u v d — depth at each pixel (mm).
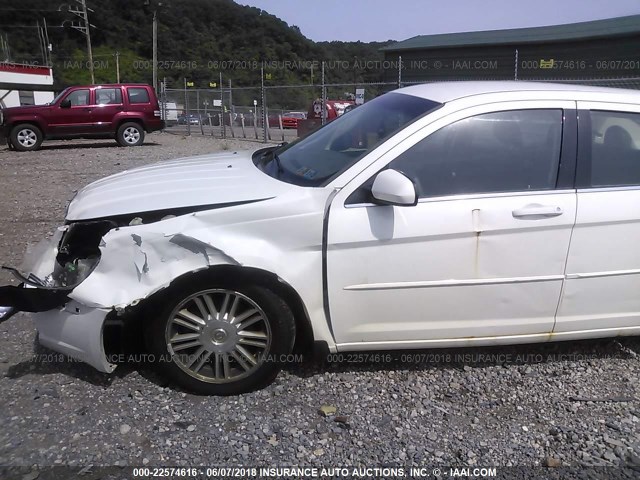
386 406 3209
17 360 3549
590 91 3582
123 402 3145
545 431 3033
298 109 32094
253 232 3090
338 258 3150
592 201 3340
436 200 3215
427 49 25062
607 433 3021
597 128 3488
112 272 3025
